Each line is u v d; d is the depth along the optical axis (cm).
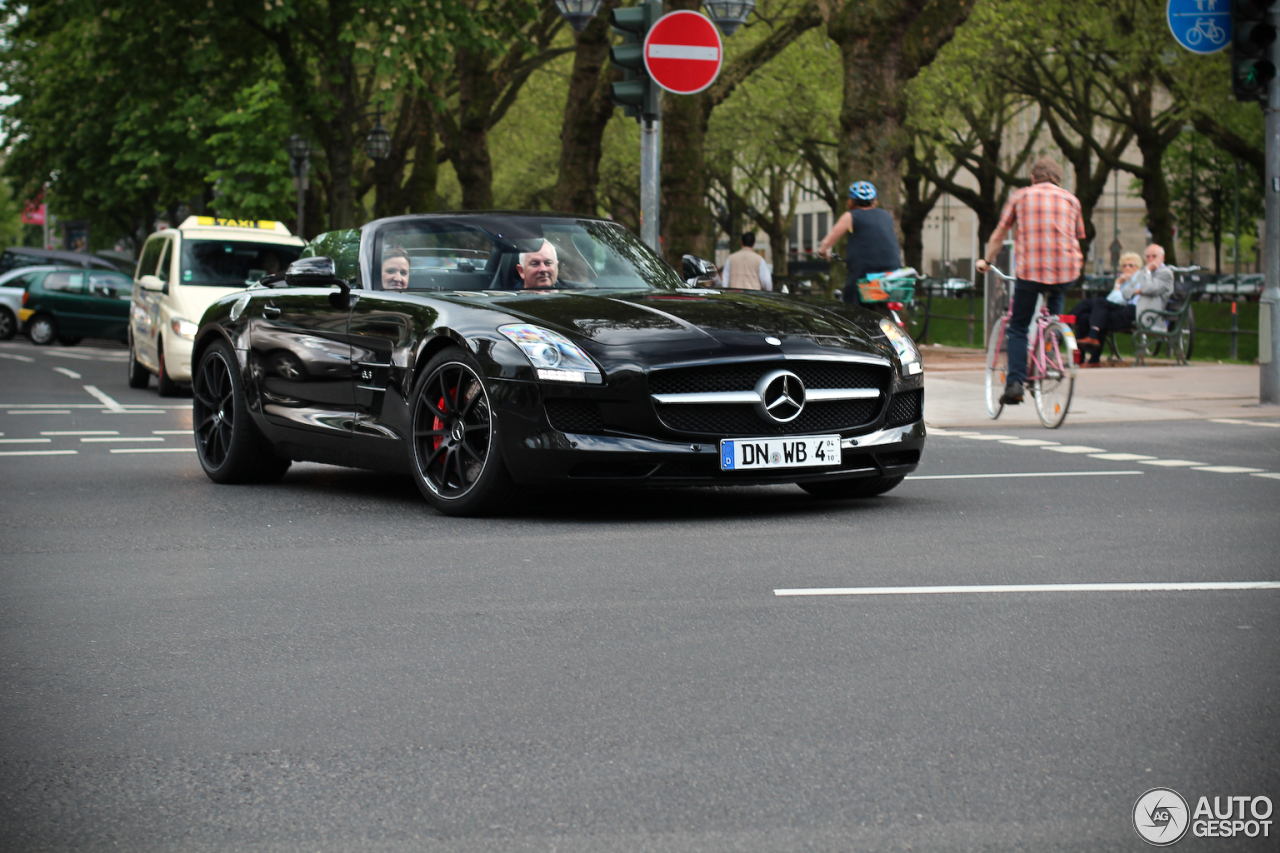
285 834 301
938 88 3684
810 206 9831
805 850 286
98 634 483
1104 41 3431
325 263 815
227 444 903
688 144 2244
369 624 491
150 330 1803
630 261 857
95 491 866
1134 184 6894
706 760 343
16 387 1873
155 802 321
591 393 685
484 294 783
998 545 632
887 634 466
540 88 4550
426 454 755
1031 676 413
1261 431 1155
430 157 3606
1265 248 1346
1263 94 1327
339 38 2464
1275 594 525
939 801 312
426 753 352
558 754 350
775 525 695
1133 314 1881
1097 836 291
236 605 526
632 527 693
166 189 3741
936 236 9431
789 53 3944
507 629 480
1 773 342
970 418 1276
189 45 2583
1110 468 923
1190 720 369
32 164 4275
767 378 695
